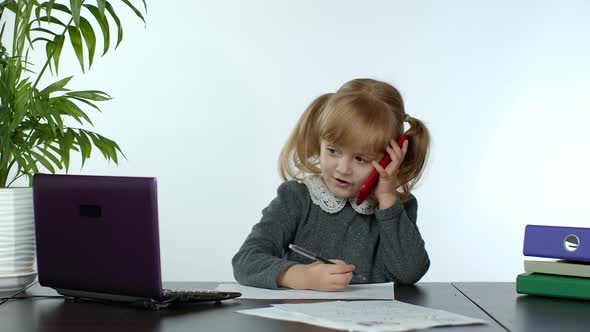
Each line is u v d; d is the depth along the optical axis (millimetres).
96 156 3740
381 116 1503
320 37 3717
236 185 3754
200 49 3738
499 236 3717
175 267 3764
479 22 3684
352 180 1564
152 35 3744
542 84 3686
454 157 3717
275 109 3734
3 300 1283
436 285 1468
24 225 1417
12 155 1691
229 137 3750
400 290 1387
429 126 3705
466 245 3729
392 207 1552
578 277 1254
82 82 3768
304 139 1710
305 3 3711
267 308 1122
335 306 1124
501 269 3719
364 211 1666
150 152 3756
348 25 3707
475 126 3707
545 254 1279
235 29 3732
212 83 3746
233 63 3734
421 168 1682
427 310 1092
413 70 3701
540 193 3701
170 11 3738
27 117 1707
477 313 1110
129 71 3756
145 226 1131
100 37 3762
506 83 3689
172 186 3766
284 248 1693
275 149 3736
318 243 1671
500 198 3717
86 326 1012
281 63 3730
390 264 1538
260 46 3730
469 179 3715
